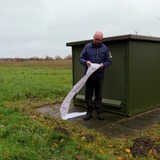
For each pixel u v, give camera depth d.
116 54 3.81
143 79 3.96
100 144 2.79
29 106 4.66
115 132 3.16
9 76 10.57
